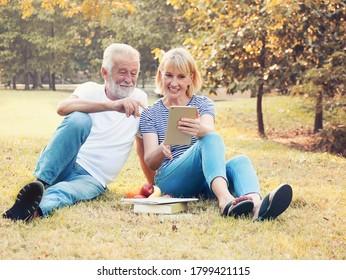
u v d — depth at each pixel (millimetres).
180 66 5375
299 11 12914
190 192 5469
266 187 6660
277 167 8180
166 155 5141
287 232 4727
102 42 25891
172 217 4863
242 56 14359
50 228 4531
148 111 5531
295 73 14164
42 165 5082
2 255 3988
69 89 31484
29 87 32688
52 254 4055
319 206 5730
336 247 4492
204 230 4570
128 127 5621
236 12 13703
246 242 4379
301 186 6789
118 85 5441
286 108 19062
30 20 28391
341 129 12914
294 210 5410
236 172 5082
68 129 5086
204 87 14539
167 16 23438
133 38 24094
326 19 13352
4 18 28203
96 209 5102
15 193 5633
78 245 4180
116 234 4441
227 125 17172
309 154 10398
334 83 13227
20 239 4254
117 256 4020
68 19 28078
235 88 14898
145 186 5359
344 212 5562
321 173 7934
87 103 5184
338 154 12172
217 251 4172
